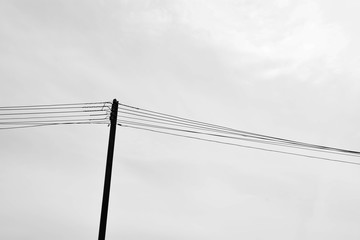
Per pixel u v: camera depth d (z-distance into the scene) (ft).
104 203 48.08
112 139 50.88
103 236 46.68
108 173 49.37
